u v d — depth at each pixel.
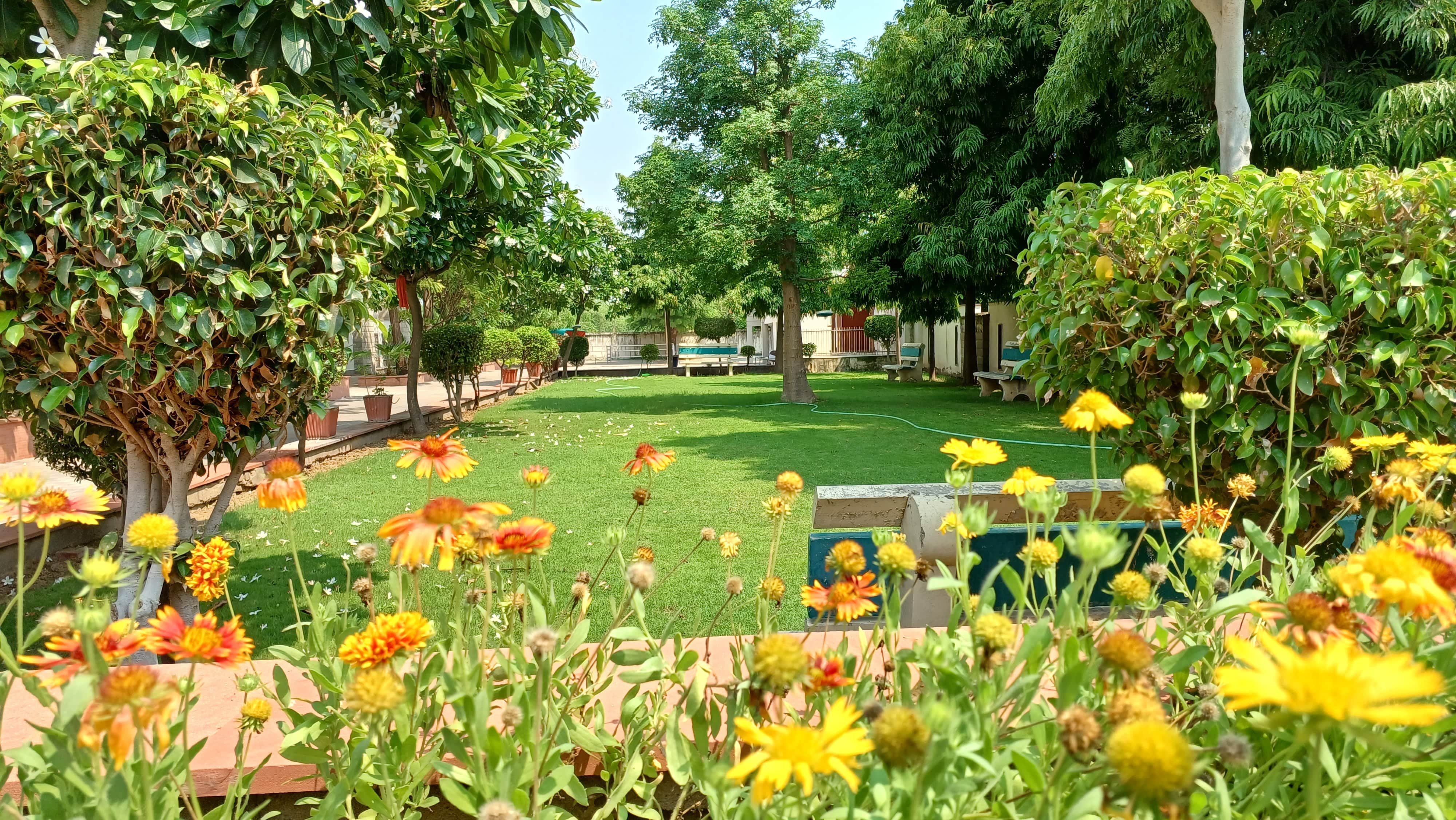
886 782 0.85
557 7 3.83
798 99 15.35
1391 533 1.28
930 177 14.65
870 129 15.14
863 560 1.15
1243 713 1.02
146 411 2.77
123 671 0.75
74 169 2.32
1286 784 1.02
